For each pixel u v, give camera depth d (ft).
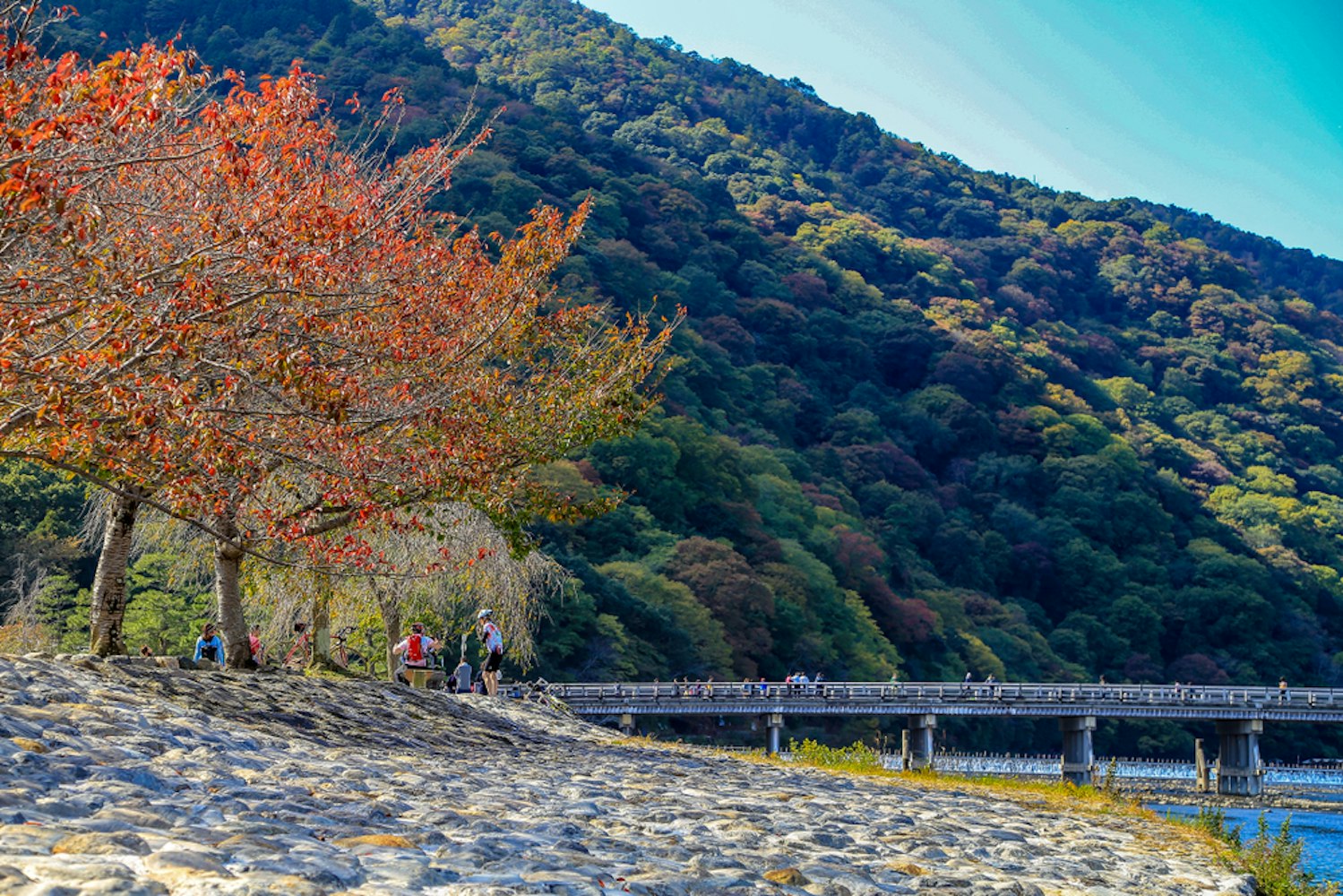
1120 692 243.60
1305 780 282.36
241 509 61.36
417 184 58.54
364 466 55.16
